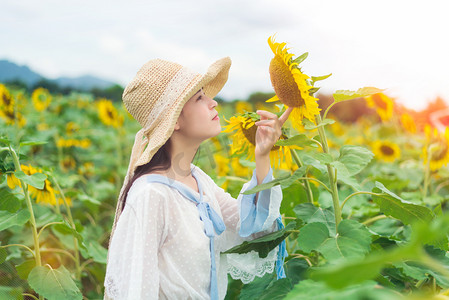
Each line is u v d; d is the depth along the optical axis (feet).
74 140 17.58
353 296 2.74
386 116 12.07
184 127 5.27
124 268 4.79
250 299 5.51
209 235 5.15
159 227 4.96
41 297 7.02
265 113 5.29
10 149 7.01
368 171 13.62
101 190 14.12
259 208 5.45
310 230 4.59
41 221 8.70
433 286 5.48
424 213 5.04
